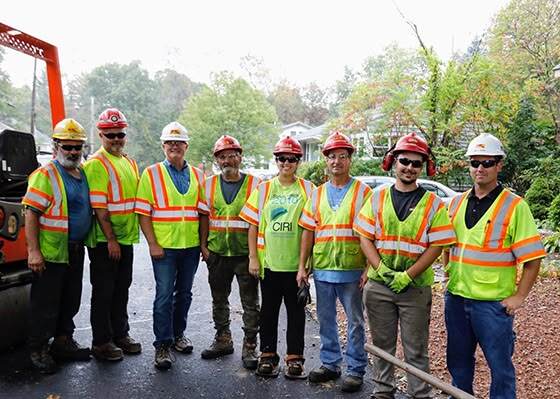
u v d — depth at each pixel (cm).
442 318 580
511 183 1739
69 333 468
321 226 420
